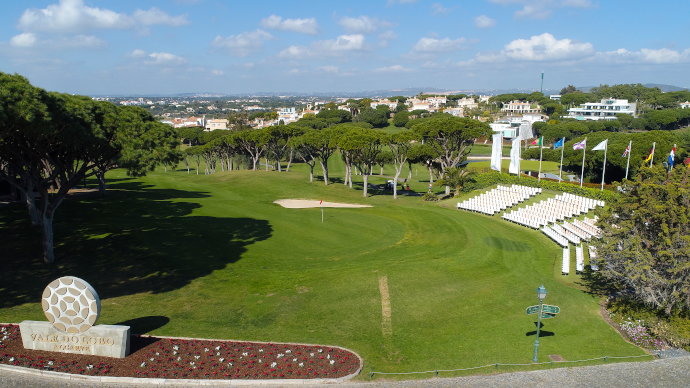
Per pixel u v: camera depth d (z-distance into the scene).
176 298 27.84
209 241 39.88
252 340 22.77
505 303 27.91
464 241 41.47
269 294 28.75
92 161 33.59
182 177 93.62
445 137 67.56
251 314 25.94
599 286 30.91
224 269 33.22
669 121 162.00
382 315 25.98
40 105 25.19
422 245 40.66
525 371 20.42
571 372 20.42
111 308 26.08
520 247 39.81
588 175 82.31
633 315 25.75
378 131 69.94
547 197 56.88
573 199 53.03
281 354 21.14
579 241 39.66
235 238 41.56
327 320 25.31
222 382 18.88
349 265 34.50
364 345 22.52
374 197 69.25
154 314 25.50
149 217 47.19
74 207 49.00
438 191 77.38
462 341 23.12
